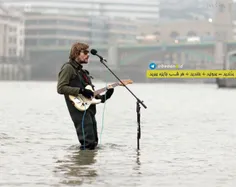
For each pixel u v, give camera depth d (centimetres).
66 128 3175
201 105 6178
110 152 2148
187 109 5291
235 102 7025
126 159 1961
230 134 2892
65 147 2297
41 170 1717
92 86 2295
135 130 3089
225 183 1541
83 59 2275
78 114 2252
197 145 2402
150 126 3362
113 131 3023
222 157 2031
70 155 2053
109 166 1805
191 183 1539
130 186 1491
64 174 1652
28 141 2505
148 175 1652
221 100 7706
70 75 2253
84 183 1520
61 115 4281
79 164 1838
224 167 1805
